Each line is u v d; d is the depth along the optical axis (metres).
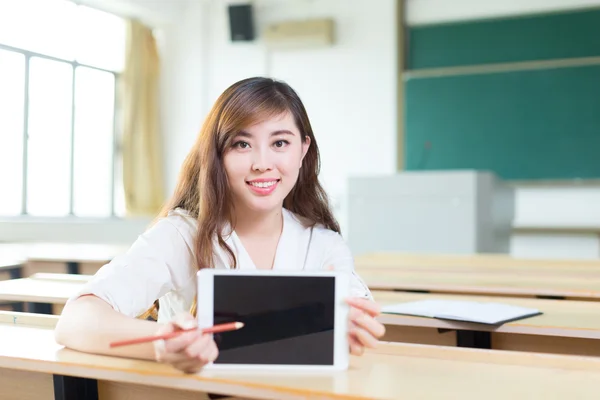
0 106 5.80
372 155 6.66
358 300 0.98
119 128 6.89
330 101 6.81
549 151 6.07
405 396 0.85
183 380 0.92
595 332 1.45
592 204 6.00
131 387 1.10
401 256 3.27
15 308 2.56
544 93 6.08
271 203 1.18
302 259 1.30
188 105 7.20
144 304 1.16
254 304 0.95
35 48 6.04
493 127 6.23
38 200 6.13
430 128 6.44
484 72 6.27
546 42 6.08
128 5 6.49
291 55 6.95
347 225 4.38
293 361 0.95
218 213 1.19
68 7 6.28
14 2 5.81
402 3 6.54
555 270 2.61
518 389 0.89
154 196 7.02
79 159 6.52
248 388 0.89
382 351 1.09
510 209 5.23
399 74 6.54
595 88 5.93
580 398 0.85
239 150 1.17
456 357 1.06
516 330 1.51
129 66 6.77
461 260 3.04
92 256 3.23
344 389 0.87
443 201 4.15
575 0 6.00
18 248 4.02
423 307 1.69
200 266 1.19
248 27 6.92
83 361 1.00
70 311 1.09
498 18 6.23
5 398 1.20
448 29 6.39
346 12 6.74
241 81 1.20
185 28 7.22
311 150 1.34
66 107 6.37
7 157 5.88
